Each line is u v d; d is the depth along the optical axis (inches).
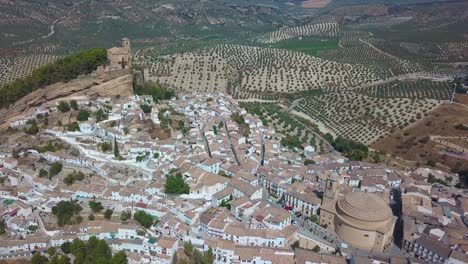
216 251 7603.4
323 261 7337.6
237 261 7460.6
